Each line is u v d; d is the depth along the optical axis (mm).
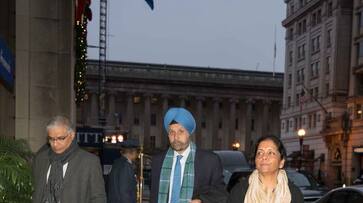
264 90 92625
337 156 45406
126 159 7598
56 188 4223
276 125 94062
